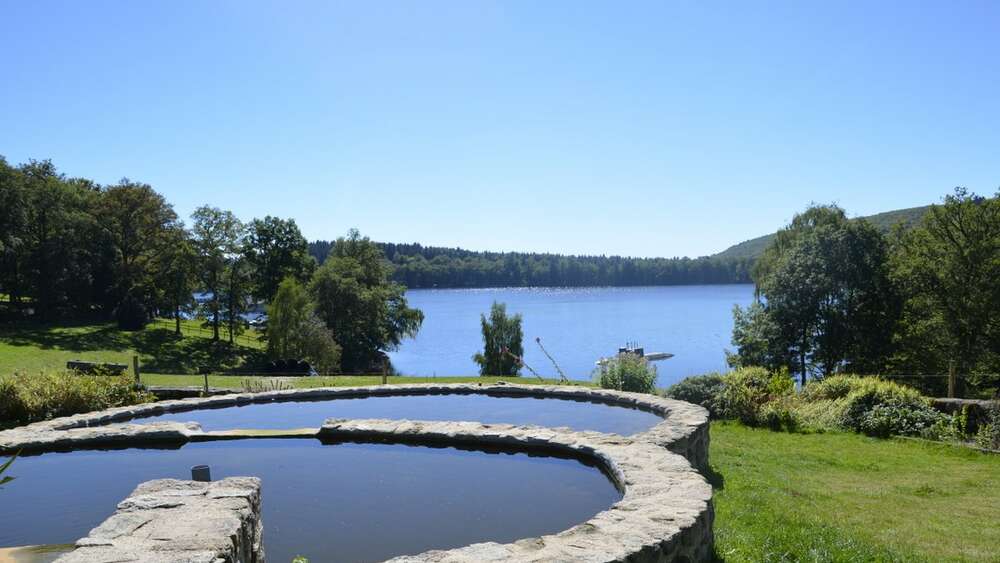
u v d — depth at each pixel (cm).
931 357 2852
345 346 4594
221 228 4712
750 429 1377
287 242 5081
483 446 798
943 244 2966
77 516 586
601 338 6231
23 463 768
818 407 1462
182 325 5081
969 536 657
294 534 539
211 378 1928
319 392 1201
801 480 907
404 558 390
